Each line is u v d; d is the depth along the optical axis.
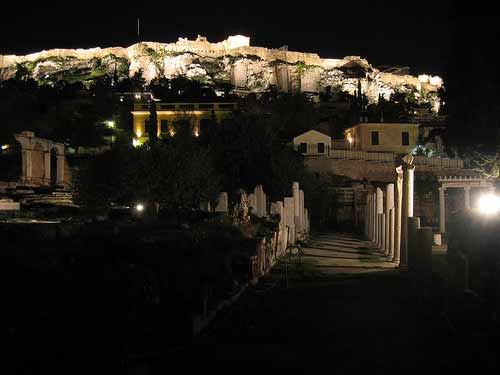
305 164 56.50
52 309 10.50
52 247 15.78
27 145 39.28
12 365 8.29
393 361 10.46
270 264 24.88
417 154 72.56
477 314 13.27
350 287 19.48
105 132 76.88
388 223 31.03
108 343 9.66
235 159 44.50
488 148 33.75
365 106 106.94
